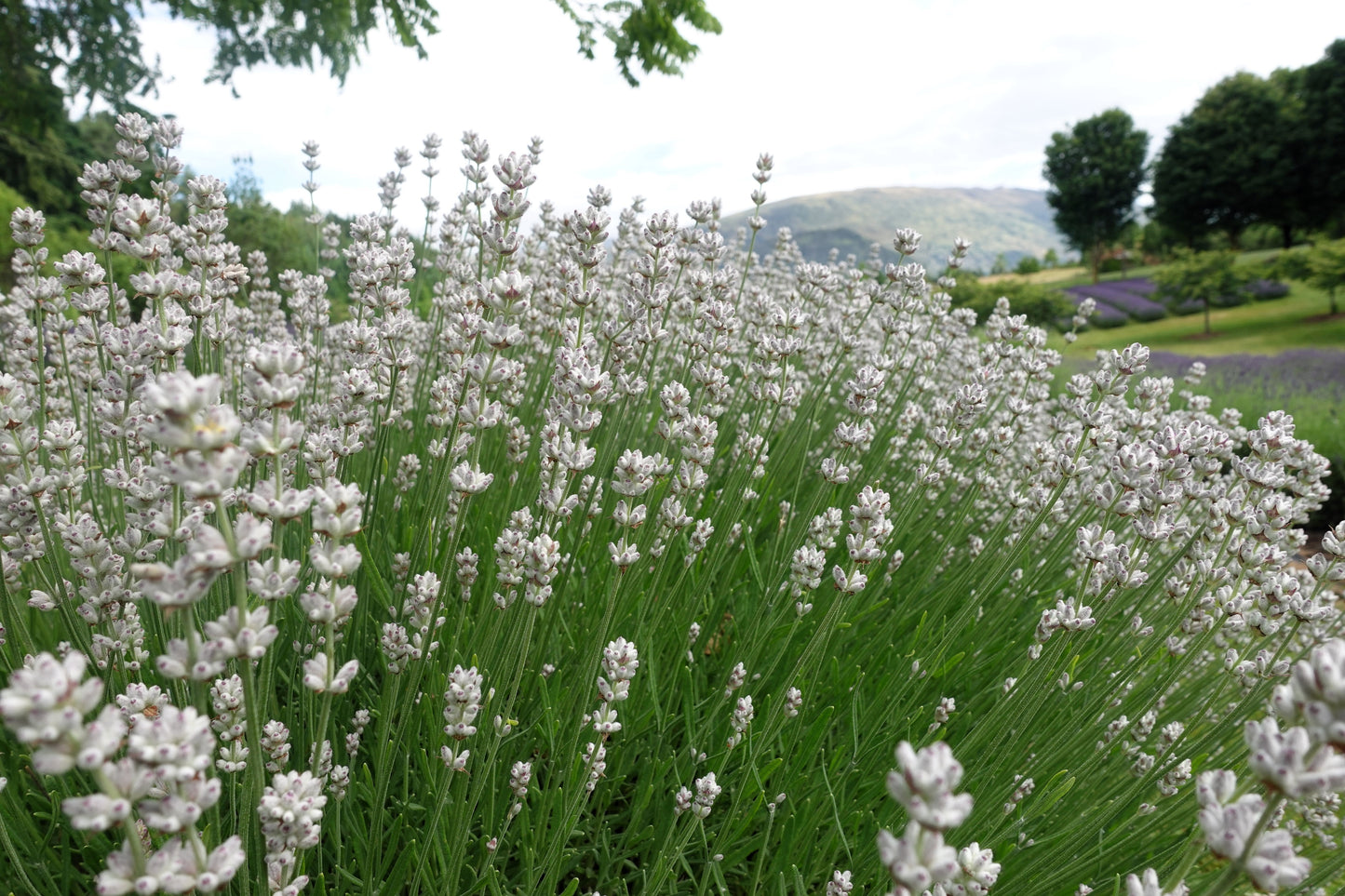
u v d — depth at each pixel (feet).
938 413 13.67
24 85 34.73
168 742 3.56
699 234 12.50
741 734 7.63
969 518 16.70
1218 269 118.21
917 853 3.16
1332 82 145.89
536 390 14.82
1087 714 8.57
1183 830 8.93
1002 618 11.71
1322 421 39.45
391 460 12.67
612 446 10.30
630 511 6.90
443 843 7.22
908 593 12.95
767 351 11.40
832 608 7.36
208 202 9.04
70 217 54.34
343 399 8.05
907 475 17.10
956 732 10.48
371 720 8.78
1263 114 154.71
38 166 54.44
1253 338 106.11
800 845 8.21
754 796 8.43
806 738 8.71
